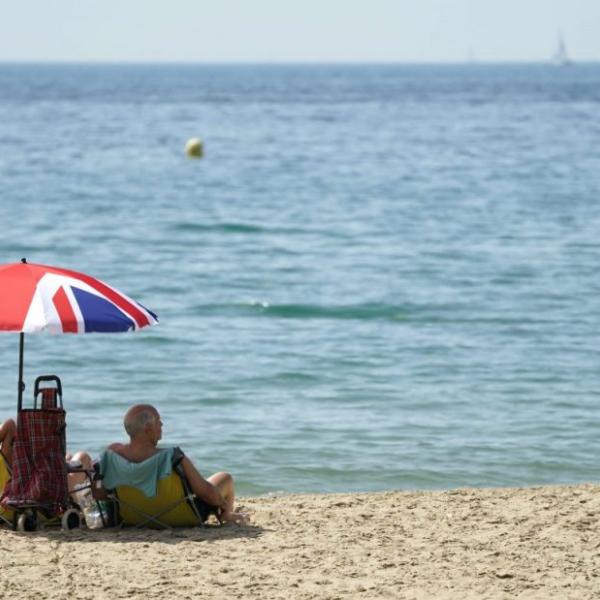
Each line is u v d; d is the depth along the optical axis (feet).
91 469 83.35
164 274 244.01
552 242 295.28
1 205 375.66
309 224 336.70
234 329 185.88
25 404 135.44
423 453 116.26
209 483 79.77
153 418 79.25
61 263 258.57
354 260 266.16
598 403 137.90
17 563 70.90
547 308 204.74
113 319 74.49
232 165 544.21
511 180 474.49
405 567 70.90
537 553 74.08
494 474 109.29
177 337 178.19
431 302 211.20
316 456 114.93
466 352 168.35
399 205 387.55
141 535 77.71
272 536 78.07
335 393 143.02
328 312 202.08
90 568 69.97
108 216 351.46
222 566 70.69
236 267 254.47
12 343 170.71
